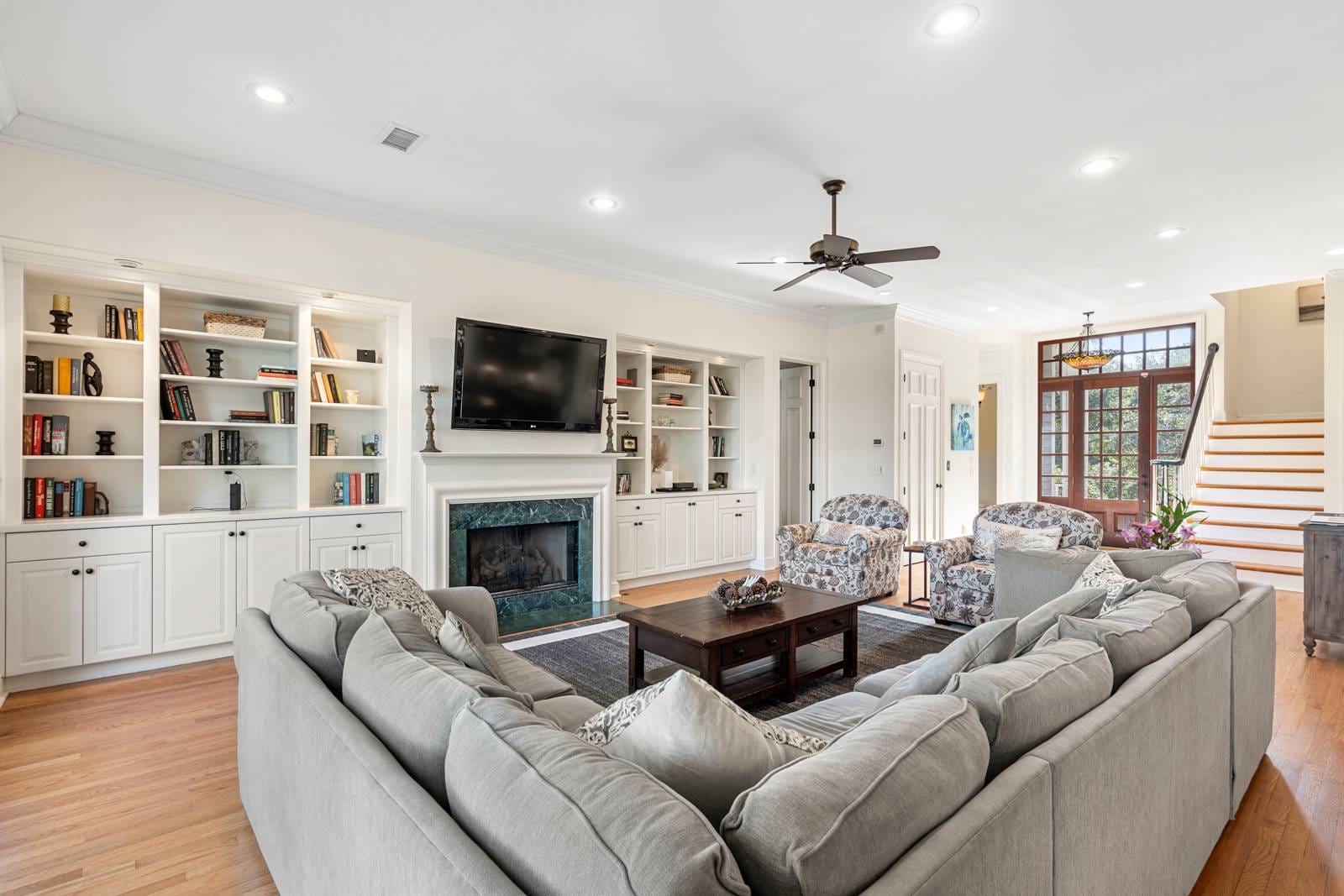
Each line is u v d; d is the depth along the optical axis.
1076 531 4.55
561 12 2.37
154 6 2.36
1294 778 2.64
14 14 2.40
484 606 2.96
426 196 4.11
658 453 6.74
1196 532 6.82
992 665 1.52
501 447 4.97
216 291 3.88
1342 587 4.04
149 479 3.69
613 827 0.87
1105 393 8.63
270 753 1.83
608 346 5.62
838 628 3.64
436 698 1.35
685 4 2.32
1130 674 1.75
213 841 2.17
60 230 3.34
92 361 3.74
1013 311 7.46
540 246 5.06
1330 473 5.71
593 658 4.05
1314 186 3.84
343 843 1.31
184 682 3.53
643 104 3.01
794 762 1.05
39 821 2.27
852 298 6.77
